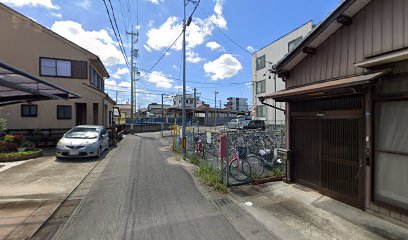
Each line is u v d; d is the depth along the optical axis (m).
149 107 68.00
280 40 27.70
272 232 3.99
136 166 9.23
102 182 6.93
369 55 4.70
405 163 4.13
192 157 10.41
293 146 6.70
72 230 4.04
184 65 11.41
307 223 4.27
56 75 15.63
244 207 5.05
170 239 3.77
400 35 4.19
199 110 50.12
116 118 38.94
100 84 22.34
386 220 4.32
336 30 5.40
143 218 4.51
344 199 5.14
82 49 16.38
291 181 6.67
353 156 4.97
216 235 3.89
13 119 14.67
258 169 7.69
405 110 4.14
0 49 14.57
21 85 4.71
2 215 4.57
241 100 73.31
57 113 15.63
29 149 11.12
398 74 4.12
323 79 5.77
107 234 3.91
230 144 9.06
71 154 9.97
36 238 3.77
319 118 5.82
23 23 14.98
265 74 28.00
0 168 8.51
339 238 3.75
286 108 6.90
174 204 5.23
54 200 5.36
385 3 4.43
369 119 4.59
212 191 6.12
